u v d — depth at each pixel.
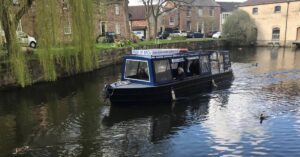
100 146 9.56
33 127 11.17
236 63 27.58
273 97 14.87
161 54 14.48
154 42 36.50
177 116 12.23
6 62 16.19
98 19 36.25
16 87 16.75
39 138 10.20
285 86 17.28
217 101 14.27
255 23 51.12
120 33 43.56
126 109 13.02
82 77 20.27
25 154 9.05
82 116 12.28
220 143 9.77
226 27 48.53
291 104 13.65
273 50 41.34
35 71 17.84
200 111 12.84
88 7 19.33
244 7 52.81
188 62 15.31
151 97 13.30
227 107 13.35
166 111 12.81
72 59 19.88
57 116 12.32
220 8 63.12
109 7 40.12
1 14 15.20
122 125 11.30
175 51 15.59
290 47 45.88
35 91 16.30
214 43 45.56
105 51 25.42
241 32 48.34
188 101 14.24
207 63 16.59
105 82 18.72
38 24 16.69
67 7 18.59
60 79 19.30
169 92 13.80
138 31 52.81
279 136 10.23
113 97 12.95
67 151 9.22
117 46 28.73
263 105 13.56
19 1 16.03
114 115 12.34
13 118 12.18
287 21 47.03
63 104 13.95
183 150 9.34
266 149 9.35
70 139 10.08
